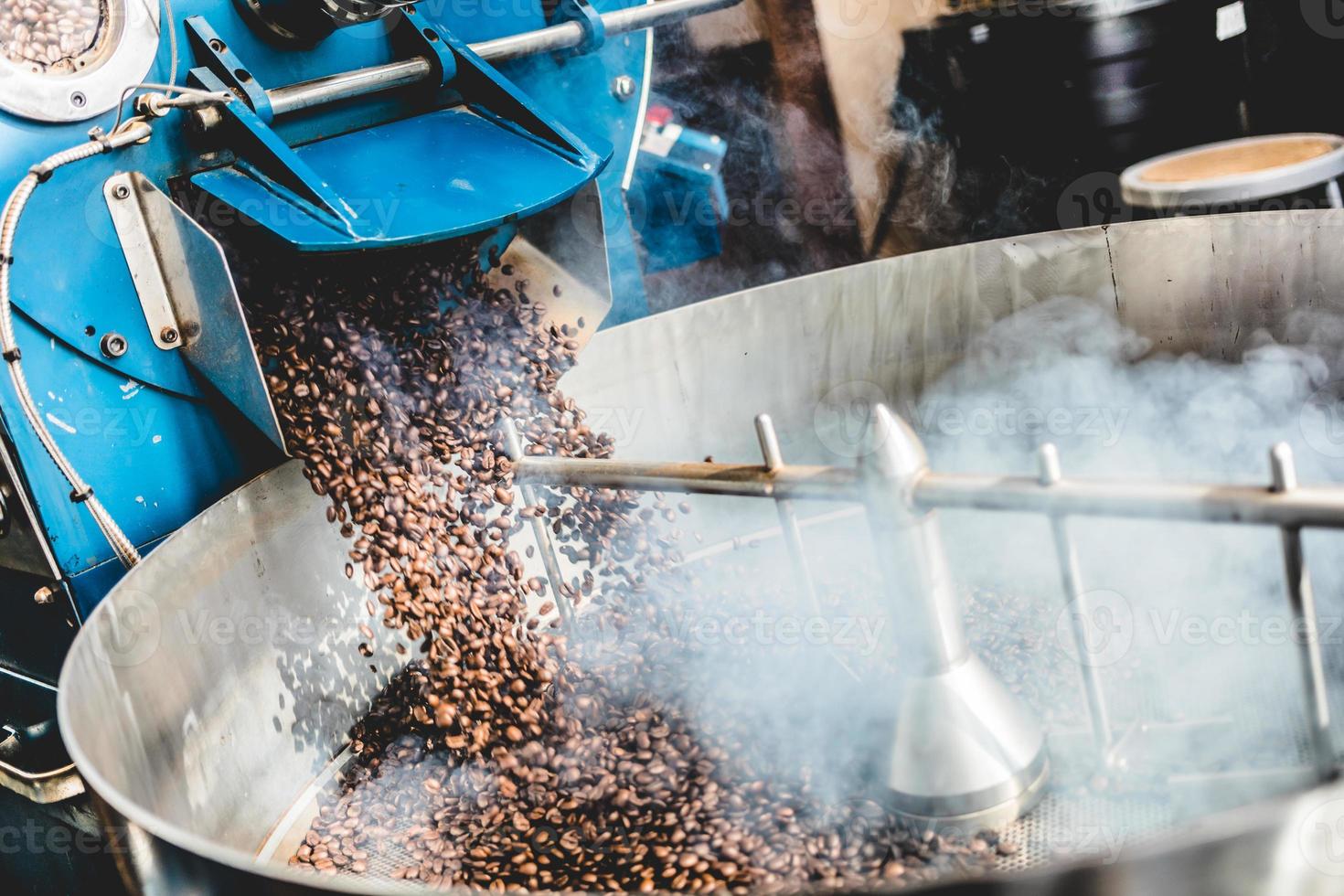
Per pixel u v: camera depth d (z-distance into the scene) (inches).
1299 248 58.5
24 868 58.2
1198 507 40.0
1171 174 78.2
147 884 40.2
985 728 44.8
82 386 51.6
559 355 58.4
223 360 52.1
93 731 42.3
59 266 50.4
